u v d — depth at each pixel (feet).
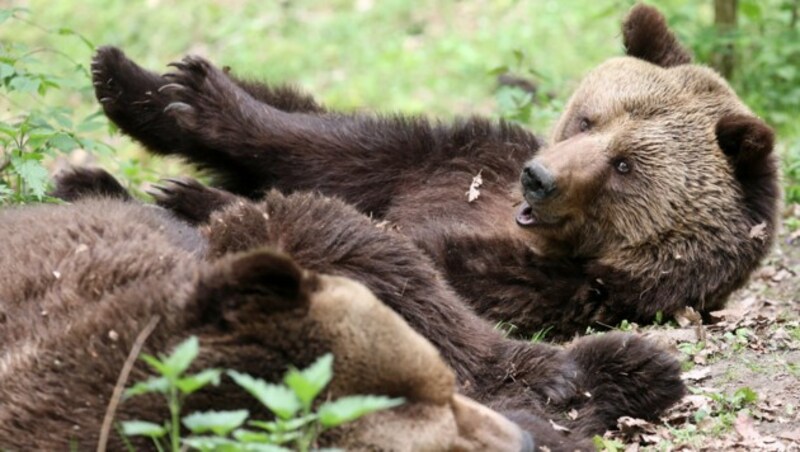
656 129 44.16
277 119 47.19
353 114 49.26
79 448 24.41
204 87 46.26
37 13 98.73
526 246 43.93
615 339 34.86
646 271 43.21
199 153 48.01
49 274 29.76
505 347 34.55
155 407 24.41
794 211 55.83
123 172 54.13
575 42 88.74
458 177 47.60
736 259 43.55
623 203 43.45
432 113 81.20
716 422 33.35
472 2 97.81
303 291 24.31
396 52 90.74
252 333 24.39
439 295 33.42
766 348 38.50
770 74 73.61
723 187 43.83
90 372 25.50
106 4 99.45
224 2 99.60
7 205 39.86
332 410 21.93
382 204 47.93
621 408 34.30
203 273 25.82
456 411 24.98
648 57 48.44
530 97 61.72
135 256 30.22
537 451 28.40
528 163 43.06
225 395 24.14
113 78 46.73
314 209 32.40
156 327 25.46
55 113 47.19
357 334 24.27
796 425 33.32
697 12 80.74
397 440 23.63
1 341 28.07
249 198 48.98
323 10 98.84
